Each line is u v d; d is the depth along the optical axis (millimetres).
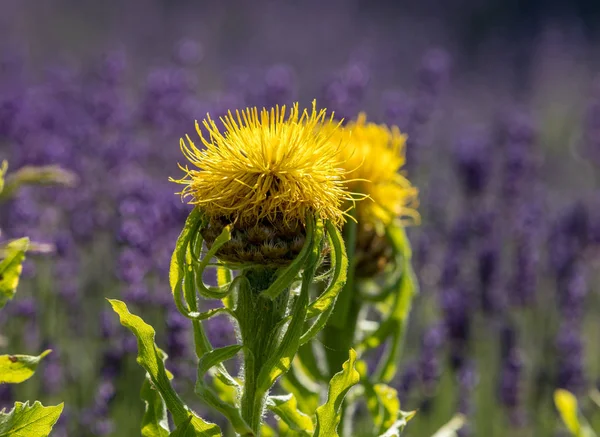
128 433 7152
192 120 9938
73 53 20609
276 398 3410
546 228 10203
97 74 11859
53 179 3756
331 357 4391
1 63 12617
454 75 21891
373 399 4156
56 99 11133
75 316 7750
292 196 3027
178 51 11953
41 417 3324
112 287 8445
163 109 10039
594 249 9695
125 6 24531
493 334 8641
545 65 19875
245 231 3076
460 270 8578
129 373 7230
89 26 23094
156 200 7770
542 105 18172
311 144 3092
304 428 3469
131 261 7215
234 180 3049
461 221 9242
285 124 3102
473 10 28453
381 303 4730
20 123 8961
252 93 10125
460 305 7746
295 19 26391
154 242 7406
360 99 9625
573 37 22328
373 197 4168
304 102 14719
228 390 4016
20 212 7562
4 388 6645
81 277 8578
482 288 8578
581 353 7879
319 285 4254
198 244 3189
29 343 7426
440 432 4777
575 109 17391
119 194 8219
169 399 3148
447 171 12250
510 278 8938
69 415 6816
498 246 8773
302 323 3086
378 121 10797
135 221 7914
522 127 11359
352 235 4148
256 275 3197
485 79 21734
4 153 9484
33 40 21344
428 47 24750
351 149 4137
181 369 6520
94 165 9195
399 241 4422
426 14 28297
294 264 3049
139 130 10867
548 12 28391
